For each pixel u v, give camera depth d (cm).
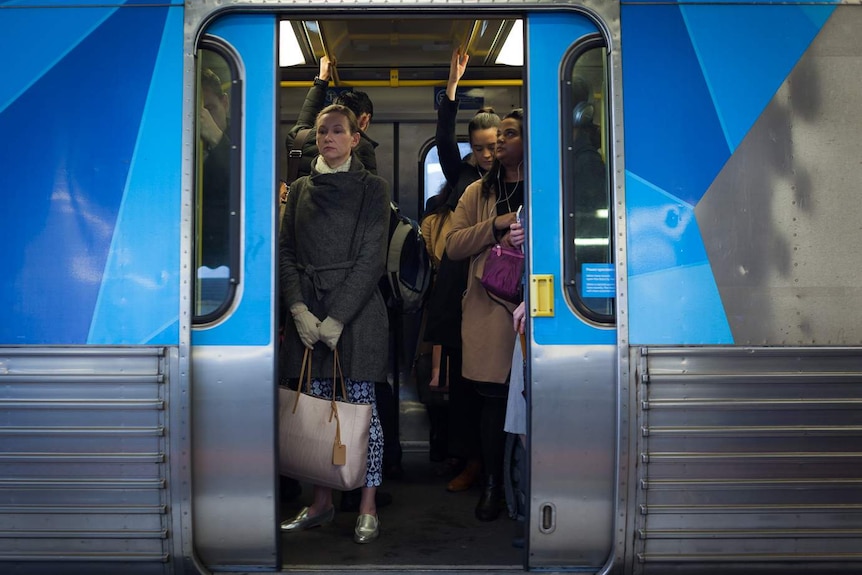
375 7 378
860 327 376
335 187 421
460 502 492
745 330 373
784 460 372
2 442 368
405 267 496
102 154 371
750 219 375
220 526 373
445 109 517
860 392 374
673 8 378
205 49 380
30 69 372
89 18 374
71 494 369
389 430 535
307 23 512
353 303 411
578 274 376
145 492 368
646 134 375
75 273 369
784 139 377
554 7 378
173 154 371
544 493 375
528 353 374
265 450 371
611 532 375
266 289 374
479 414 512
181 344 366
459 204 461
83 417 367
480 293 444
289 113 614
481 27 531
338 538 431
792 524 374
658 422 370
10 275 369
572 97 380
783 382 372
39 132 371
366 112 501
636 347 369
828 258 376
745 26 378
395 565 390
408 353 611
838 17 379
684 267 372
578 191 379
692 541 372
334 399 404
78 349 366
